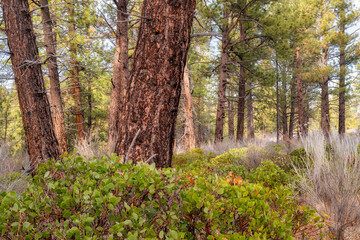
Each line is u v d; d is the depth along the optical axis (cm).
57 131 905
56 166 205
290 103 2106
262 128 2509
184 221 212
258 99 1914
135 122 255
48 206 171
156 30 250
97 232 164
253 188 232
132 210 170
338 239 265
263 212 210
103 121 1795
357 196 312
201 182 222
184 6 256
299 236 279
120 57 713
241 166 467
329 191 313
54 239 177
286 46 973
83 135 1327
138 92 255
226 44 1189
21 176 404
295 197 332
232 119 1912
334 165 366
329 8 1567
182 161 792
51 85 893
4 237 159
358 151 395
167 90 254
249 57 1295
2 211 162
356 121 2906
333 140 470
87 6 841
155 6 251
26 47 459
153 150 253
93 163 204
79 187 178
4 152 487
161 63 251
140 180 187
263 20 1009
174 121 267
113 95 720
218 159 611
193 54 1368
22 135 1447
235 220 213
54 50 855
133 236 150
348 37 1530
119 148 265
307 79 1511
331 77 1652
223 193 220
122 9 701
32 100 454
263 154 584
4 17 461
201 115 2330
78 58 957
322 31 1516
